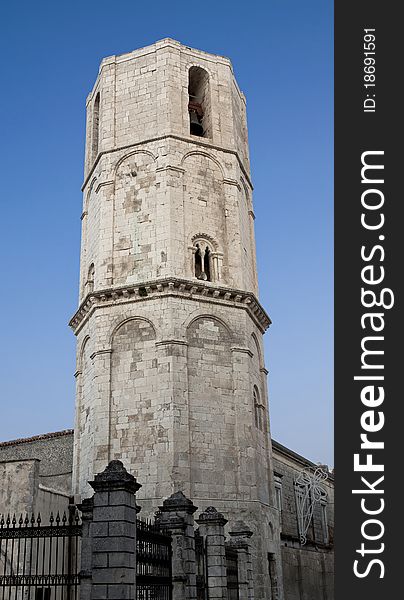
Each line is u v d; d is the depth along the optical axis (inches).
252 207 1563.7
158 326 1215.6
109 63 1493.6
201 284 1258.0
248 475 1175.0
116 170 1389.0
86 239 1469.0
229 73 1542.8
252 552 1115.3
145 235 1302.9
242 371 1251.8
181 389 1167.0
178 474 1101.1
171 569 671.1
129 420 1170.6
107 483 518.3
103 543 503.5
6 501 1034.7
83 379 1321.4
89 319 1311.5
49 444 1480.1
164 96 1409.9
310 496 2042.3
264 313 1391.5
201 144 1406.3
